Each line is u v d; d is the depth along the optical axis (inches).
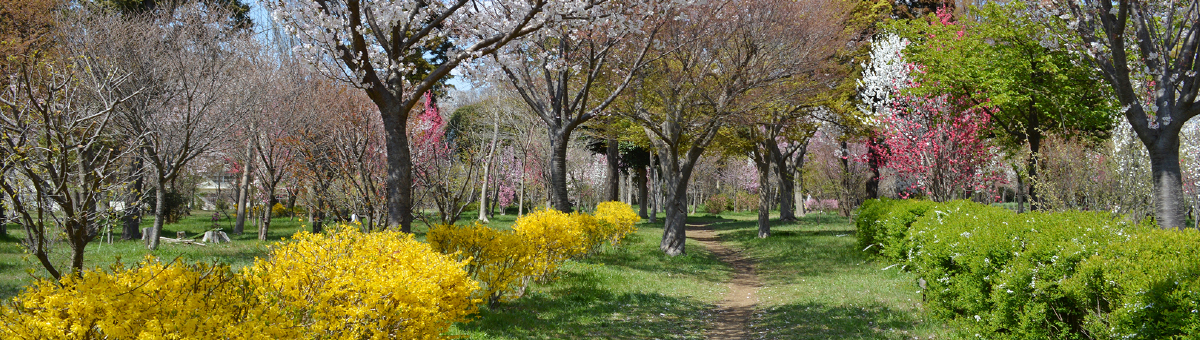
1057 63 616.4
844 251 670.5
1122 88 390.9
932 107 614.2
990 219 317.7
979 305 260.2
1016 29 622.5
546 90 717.3
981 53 665.0
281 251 189.5
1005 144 792.3
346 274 185.0
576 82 673.0
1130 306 174.2
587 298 398.0
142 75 526.6
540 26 340.5
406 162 311.0
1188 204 661.9
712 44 603.2
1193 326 157.5
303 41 314.5
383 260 209.0
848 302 381.1
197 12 645.9
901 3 966.4
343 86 558.9
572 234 458.9
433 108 916.6
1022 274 226.4
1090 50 402.3
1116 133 527.2
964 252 271.7
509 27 385.1
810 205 1720.0
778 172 1293.1
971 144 601.0
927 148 612.4
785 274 576.7
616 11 390.6
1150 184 492.1
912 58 683.4
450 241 338.6
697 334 331.6
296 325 154.9
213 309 136.9
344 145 473.7
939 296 298.5
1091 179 515.8
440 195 474.9
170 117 589.9
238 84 642.8
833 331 308.5
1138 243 203.5
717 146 848.3
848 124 811.4
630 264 606.5
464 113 1400.1
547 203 1288.1
